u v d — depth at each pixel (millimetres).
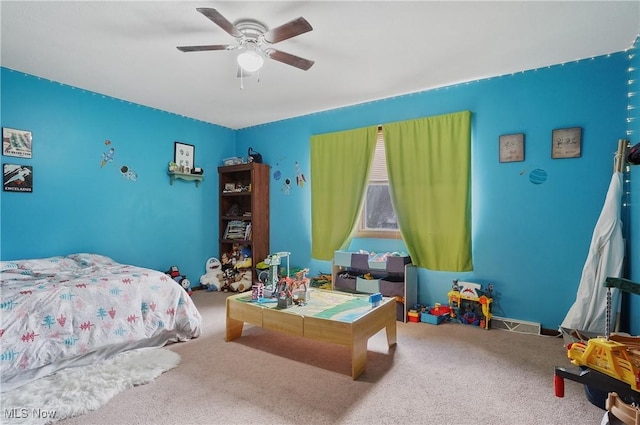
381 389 2055
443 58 2846
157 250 4266
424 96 3627
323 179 4273
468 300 3354
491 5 2102
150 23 2318
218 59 2871
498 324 3160
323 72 3129
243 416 1786
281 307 2551
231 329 2873
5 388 2014
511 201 3189
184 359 2498
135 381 2121
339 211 4152
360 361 2242
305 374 2254
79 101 3539
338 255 3918
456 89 3445
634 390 1329
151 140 4188
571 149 2908
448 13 2189
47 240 3320
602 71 2803
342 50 2695
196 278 4723
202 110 4312
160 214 4297
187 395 1991
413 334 3004
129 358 2459
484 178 3320
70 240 3482
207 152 4863
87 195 3611
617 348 1394
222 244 5027
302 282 2742
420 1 2062
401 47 2650
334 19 2260
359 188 3988
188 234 4621
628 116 2705
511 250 3195
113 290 2574
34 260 3027
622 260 2531
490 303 3215
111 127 3805
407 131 3656
